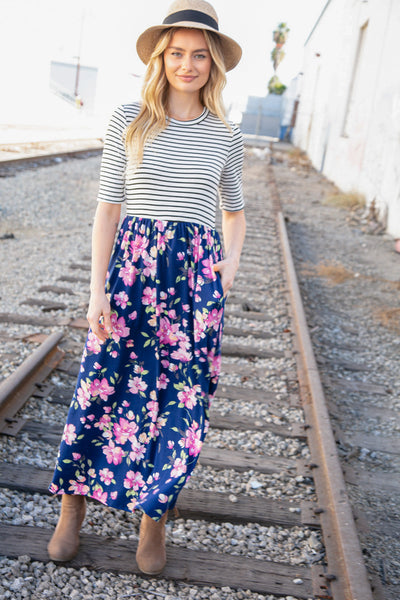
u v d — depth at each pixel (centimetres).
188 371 208
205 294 206
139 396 210
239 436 331
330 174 1734
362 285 690
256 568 233
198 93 211
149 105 200
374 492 306
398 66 1076
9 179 1070
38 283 551
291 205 1212
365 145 1270
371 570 246
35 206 902
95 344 208
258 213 1040
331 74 2012
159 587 220
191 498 271
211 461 304
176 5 201
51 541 227
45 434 308
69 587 214
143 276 204
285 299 584
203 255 207
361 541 265
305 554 243
